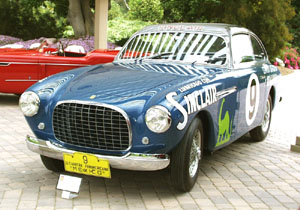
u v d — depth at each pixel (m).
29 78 8.16
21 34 20.20
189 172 4.23
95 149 4.00
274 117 9.12
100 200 4.09
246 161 5.68
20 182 4.45
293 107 10.53
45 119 4.23
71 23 18.23
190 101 4.01
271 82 6.51
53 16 21.84
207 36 5.36
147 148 3.85
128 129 3.83
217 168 5.30
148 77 4.47
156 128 3.79
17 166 4.96
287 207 4.17
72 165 4.09
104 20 15.18
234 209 4.04
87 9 18.42
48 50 9.02
